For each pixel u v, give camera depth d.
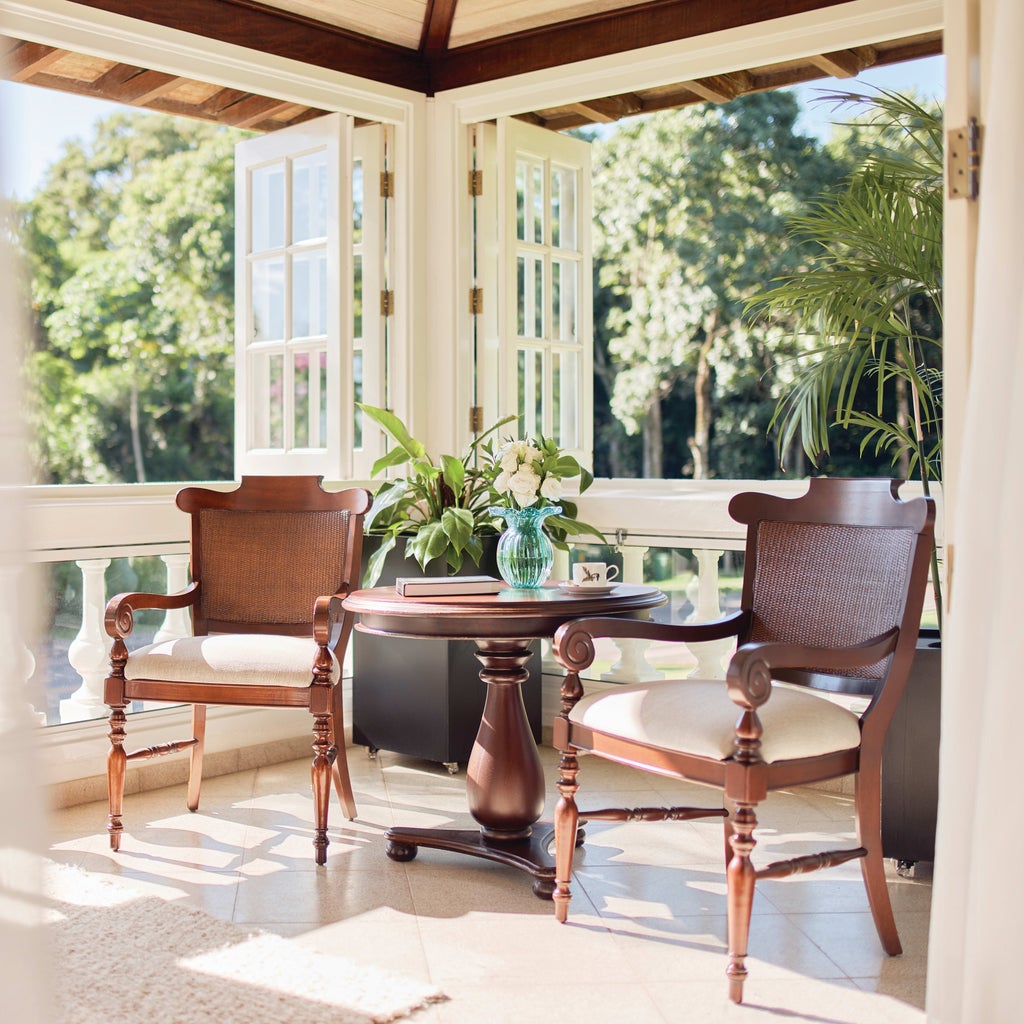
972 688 1.75
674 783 3.80
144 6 3.62
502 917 2.64
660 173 11.53
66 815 3.43
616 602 2.84
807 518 2.77
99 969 2.30
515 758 2.99
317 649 2.99
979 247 1.76
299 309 4.38
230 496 3.50
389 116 4.32
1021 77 1.72
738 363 11.42
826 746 2.34
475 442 4.09
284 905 2.69
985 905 1.69
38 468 1.28
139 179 12.06
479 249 4.45
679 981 2.30
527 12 4.12
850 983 2.29
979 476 1.75
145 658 3.06
